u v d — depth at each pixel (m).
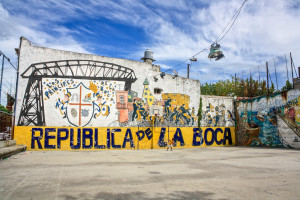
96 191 5.76
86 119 17.92
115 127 18.67
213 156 14.50
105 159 12.45
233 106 24.94
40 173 8.07
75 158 12.68
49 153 15.18
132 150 18.47
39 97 17.08
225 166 10.19
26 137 16.59
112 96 18.86
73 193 5.55
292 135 20.14
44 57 17.42
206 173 8.39
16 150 14.16
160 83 21.09
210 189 6.04
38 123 16.89
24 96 16.81
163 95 21.12
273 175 8.05
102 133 18.22
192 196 5.39
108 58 19.05
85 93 18.09
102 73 18.75
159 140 20.34
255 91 33.09
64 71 17.75
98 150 17.80
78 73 18.08
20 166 9.62
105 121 18.44
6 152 12.27
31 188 5.99
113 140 18.50
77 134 17.58
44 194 5.44
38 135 16.80
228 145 23.97
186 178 7.45
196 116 22.69
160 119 20.72
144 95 20.12
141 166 10.03
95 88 18.41
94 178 7.31
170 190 5.92
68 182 6.72
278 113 21.30
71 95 17.73
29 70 17.05
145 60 22.98
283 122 20.86
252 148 20.89
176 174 8.16
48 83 17.33
